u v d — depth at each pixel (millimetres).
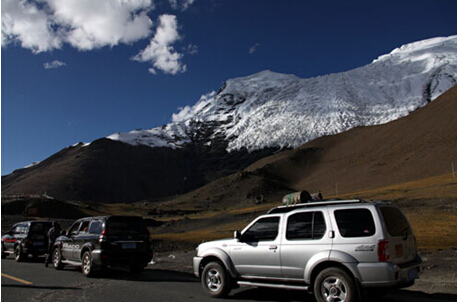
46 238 18422
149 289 9867
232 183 195000
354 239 7121
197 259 9312
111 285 10562
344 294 6961
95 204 136375
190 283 10922
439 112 195750
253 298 8672
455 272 12266
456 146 147000
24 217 55062
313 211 7836
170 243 28062
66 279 11828
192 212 140375
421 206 50844
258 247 8266
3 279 11859
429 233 32031
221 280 8695
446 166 135125
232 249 8703
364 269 6855
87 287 10234
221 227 66062
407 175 146500
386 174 161375
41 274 13102
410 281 7172
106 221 12477
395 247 7098
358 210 7340
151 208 149375
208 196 185375
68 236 14125
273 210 8586
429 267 13727
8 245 19547
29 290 9828
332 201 7938
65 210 74938
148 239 13344
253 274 8320
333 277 7098
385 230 6992
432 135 175750
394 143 199750
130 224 13062
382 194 84000
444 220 39281
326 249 7332
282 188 184000
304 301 8375
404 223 7812
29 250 17875
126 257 12539
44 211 70500
